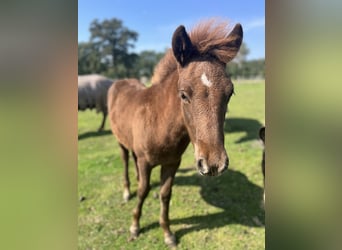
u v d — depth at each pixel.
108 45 38.34
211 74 2.03
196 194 4.18
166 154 2.81
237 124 7.75
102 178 4.72
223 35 2.38
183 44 2.16
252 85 18.52
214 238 3.28
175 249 3.13
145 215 3.72
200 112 1.99
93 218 3.68
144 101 2.98
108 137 7.24
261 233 3.35
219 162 1.93
